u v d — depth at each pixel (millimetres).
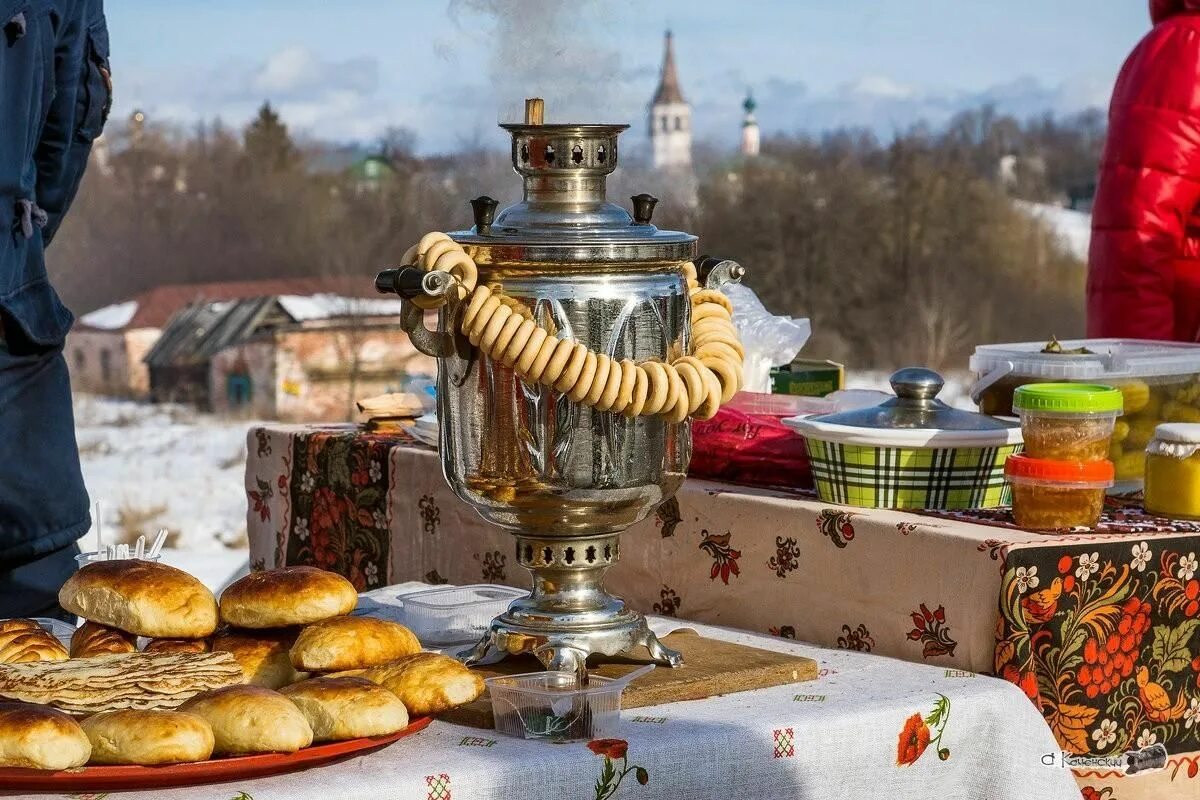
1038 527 1625
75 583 1412
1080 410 1626
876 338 27984
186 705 1208
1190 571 1612
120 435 22406
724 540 1854
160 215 32594
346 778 1190
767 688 1493
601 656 1522
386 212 30203
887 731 1393
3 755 1111
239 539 11586
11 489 2395
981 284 28484
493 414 1435
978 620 1547
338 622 1354
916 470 1730
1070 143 29594
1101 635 1563
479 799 1207
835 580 1716
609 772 1257
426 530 2350
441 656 1334
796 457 1894
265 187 32031
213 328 29062
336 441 2545
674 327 1459
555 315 1405
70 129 2516
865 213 28281
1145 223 2521
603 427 1425
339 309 28531
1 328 2375
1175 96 2504
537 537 1505
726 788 1313
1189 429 1734
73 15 2465
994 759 1469
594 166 1475
